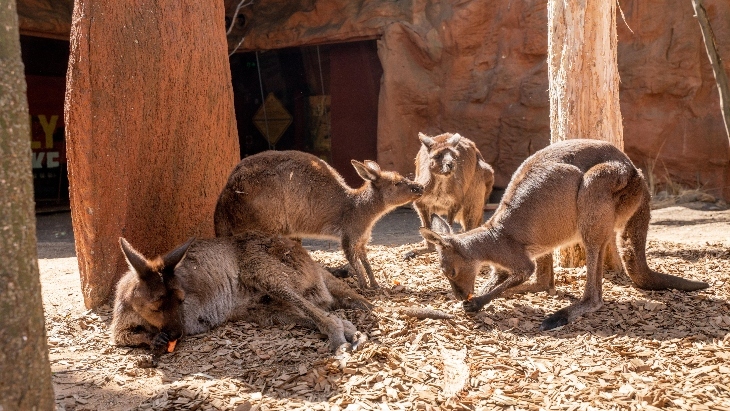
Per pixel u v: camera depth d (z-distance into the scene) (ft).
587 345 17.17
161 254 23.57
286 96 64.03
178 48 23.22
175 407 13.85
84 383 15.38
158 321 16.94
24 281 7.84
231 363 16.31
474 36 53.16
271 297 19.04
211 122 24.95
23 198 7.82
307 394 14.46
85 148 20.30
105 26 20.67
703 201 47.32
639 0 49.39
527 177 20.42
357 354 16.07
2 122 7.53
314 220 23.45
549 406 13.78
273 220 22.99
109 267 21.48
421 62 54.90
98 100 20.56
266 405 13.85
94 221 20.80
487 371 15.51
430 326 18.22
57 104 57.62
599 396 14.08
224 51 25.80
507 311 20.22
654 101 49.75
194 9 24.08
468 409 13.64
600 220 19.48
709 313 19.39
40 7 50.62
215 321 18.85
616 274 24.40
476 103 53.52
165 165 23.39
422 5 54.60
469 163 30.48
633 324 18.65
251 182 22.75
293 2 59.11
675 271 24.48
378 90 57.72
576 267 26.05
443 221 22.34
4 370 7.66
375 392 14.34
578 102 25.04
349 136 59.06
